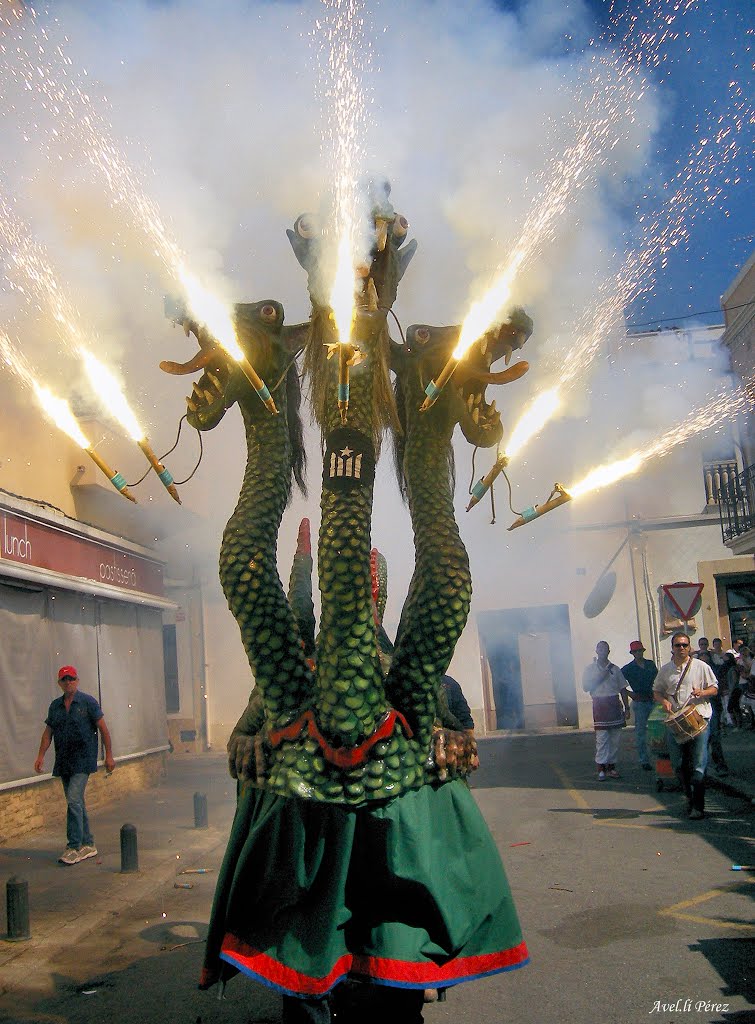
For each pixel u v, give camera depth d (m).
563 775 13.45
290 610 3.45
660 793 11.26
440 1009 4.60
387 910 3.25
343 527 3.16
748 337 17.36
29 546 10.59
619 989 4.74
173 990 5.07
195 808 10.09
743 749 15.12
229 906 3.26
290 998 3.22
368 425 3.36
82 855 8.53
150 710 14.42
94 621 12.55
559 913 6.18
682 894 6.51
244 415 3.73
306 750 3.25
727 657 18.89
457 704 5.53
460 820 3.46
